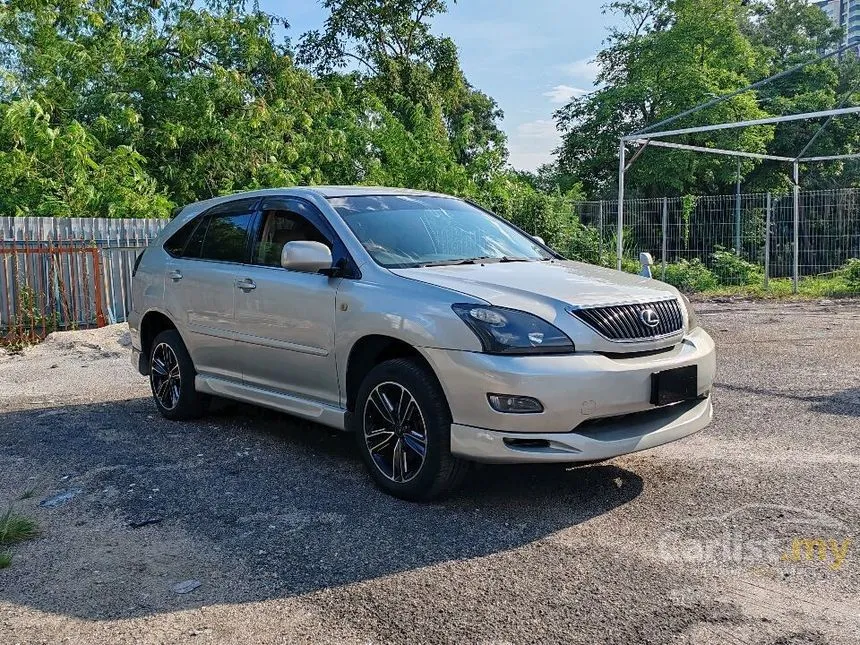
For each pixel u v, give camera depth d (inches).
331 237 202.5
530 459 158.9
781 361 343.9
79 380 335.9
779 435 225.0
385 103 1125.7
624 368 162.7
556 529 159.2
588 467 198.2
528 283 177.2
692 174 1183.6
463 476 173.0
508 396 158.1
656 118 1226.0
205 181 701.9
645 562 142.9
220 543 155.9
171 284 249.0
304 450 219.6
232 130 681.0
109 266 500.1
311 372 200.4
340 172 774.5
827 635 116.9
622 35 1386.6
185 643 118.6
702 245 870.4
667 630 119.2
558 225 834.2
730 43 1242.0
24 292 461.7
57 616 127.8
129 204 552.1
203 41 728.3
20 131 543.2
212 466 206.1
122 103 669.9
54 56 661.3
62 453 221.1
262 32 794.2
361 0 1173.7
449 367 164.2
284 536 158.6
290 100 783.7
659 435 169.8
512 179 886.4
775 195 800.9
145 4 781.9
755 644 114.9
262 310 212.5
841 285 675.4
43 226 475.8
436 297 172.1
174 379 255.8
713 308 571.5
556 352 160.6
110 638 120.4
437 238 210.4
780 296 650.2
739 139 1147.9
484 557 146.6
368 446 185.2
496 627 121.2
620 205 641.0
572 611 125.6
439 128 962.7
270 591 135.1
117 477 198.5
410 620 124.0
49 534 162.9
